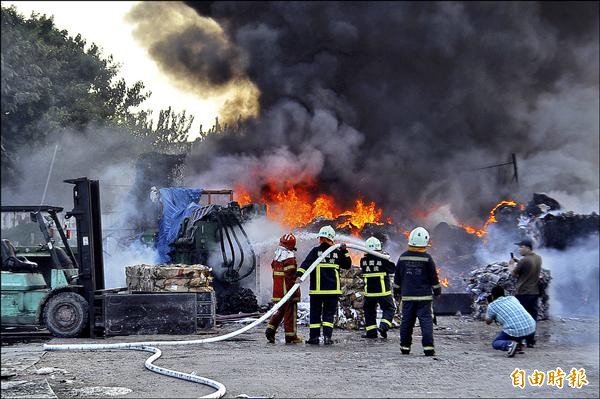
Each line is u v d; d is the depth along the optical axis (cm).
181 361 991
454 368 918
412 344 1191
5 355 1063
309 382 815
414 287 1044
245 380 832
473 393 745
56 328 1279
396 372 886
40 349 1140
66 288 1302
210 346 1169
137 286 1438
